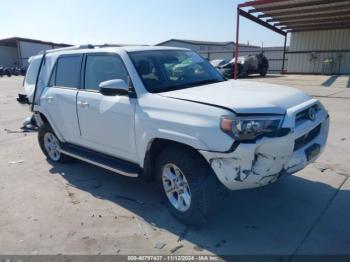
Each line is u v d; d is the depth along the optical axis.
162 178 3.55
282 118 2.96
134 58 3.91
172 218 3.60
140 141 3.57
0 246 3.21
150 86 3.67
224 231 3.30
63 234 3.38
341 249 2.93
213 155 2.90
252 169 2.84
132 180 4.75
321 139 3.60
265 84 4.06
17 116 10.48
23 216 3.79
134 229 3.42
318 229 3.25
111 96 3.97
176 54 4.42
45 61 5.48
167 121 3.21
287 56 27.59
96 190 4.45
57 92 4.93
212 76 4.42
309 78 21.12
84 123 4.45
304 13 18.58
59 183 4.74
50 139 5.61
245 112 2.85
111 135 4.04
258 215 3.57
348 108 9.22
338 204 3.72
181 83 3.93
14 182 4.83
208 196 3.15
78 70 4.64
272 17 19.94
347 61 24.41
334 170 4.68
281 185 4.26
